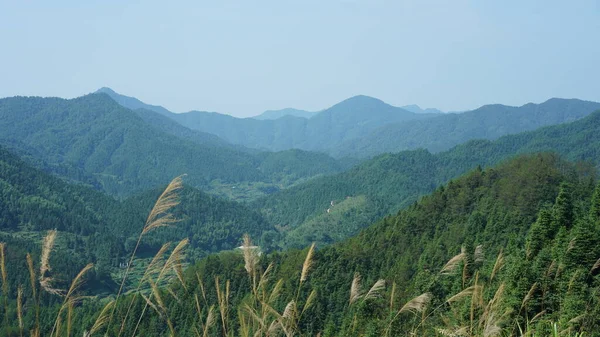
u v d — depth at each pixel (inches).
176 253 280.5
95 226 5984.3
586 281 532.4
